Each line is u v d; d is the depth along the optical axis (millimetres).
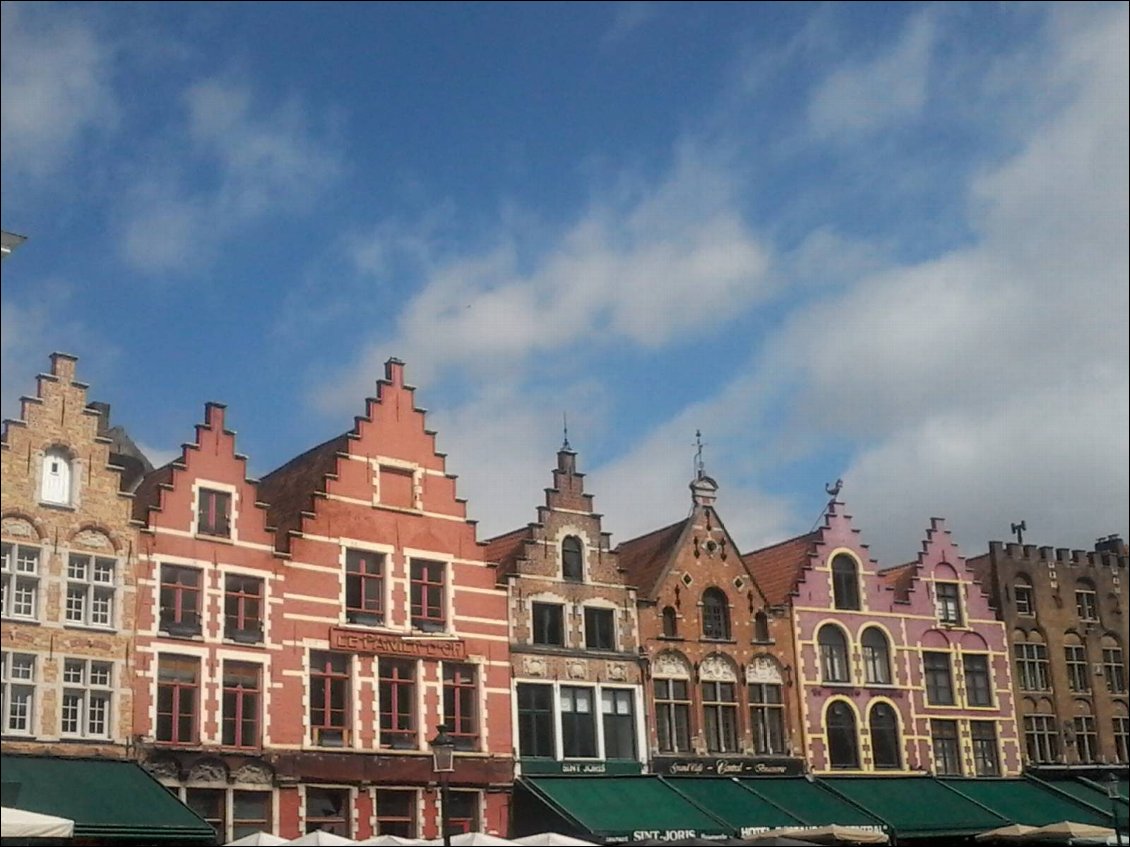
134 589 36125
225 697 37156
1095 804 50656
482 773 40812
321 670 39125
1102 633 56750
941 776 50094
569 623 44000
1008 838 47156
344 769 38469
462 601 42094
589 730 43500
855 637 50188
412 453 42469
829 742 48375
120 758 34688
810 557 50219
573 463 45812
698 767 44969
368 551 40750
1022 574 55688
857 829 43188
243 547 38344
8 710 33438
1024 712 53500
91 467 36188
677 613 46469
